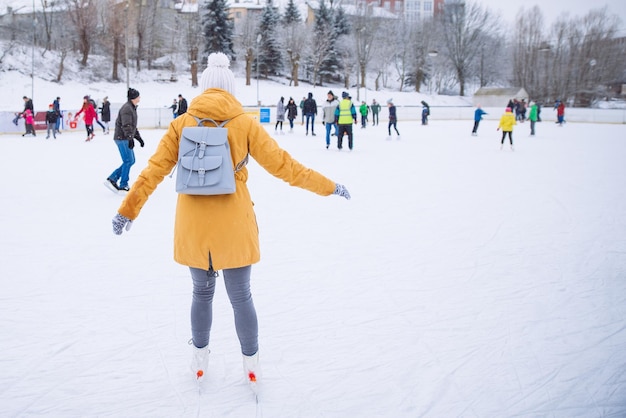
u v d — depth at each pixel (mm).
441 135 20594
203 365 2584
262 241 5129
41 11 47469
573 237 5414
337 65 55281
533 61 56125
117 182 8156
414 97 53062
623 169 10781
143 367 2750
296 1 65062
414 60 58594
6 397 2441
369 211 6578
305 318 3367
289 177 2461
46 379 2605
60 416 2312
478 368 2771
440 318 3389
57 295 3672
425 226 5828
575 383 2627
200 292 2520
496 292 3855
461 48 60906
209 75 2479
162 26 50125
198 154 2270
